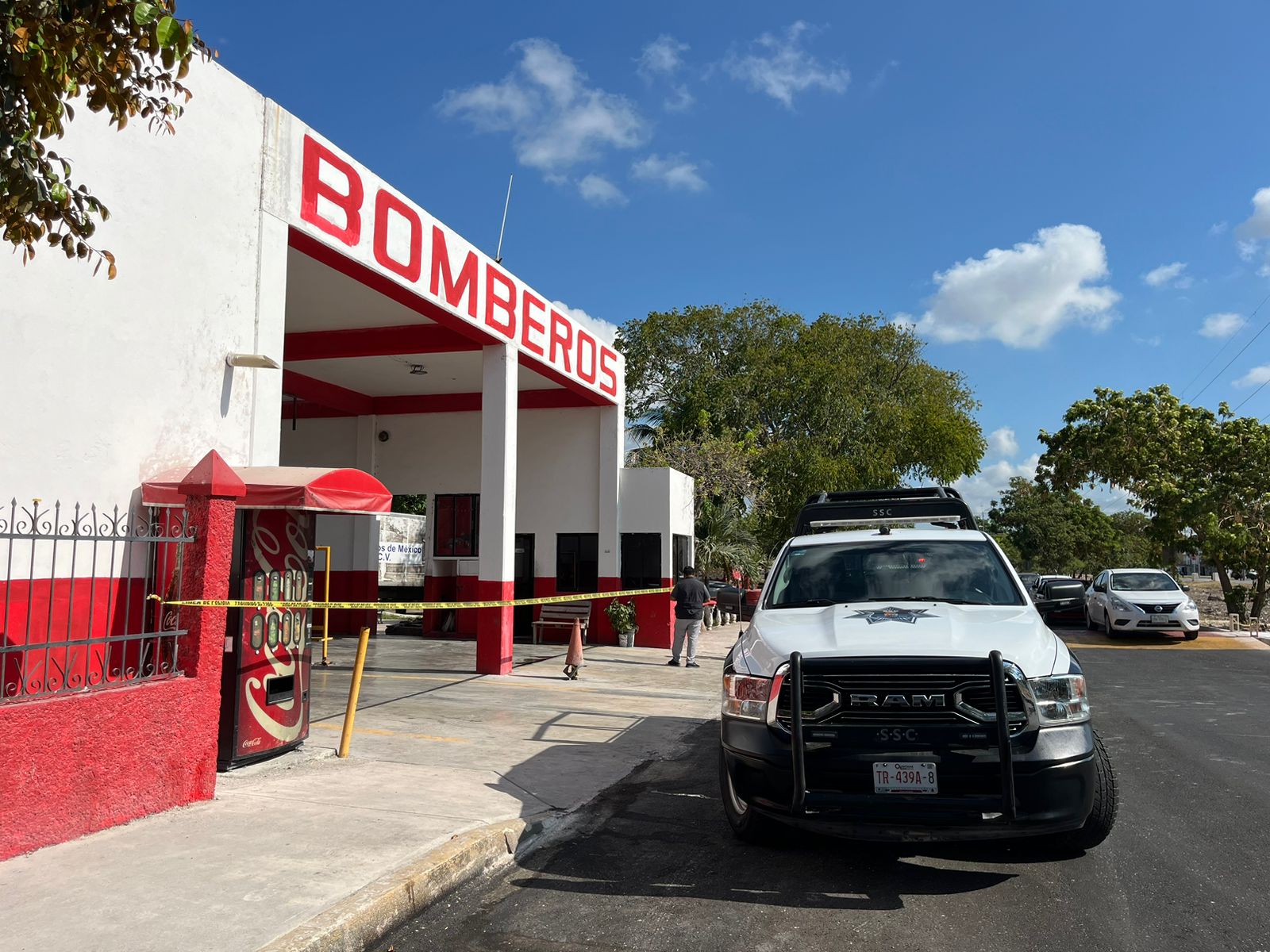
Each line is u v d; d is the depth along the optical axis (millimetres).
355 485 7340
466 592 19688
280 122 8773
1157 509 26078
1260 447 24828
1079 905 4598
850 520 8406
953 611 5715
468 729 9297
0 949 3773
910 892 4809
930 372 39688
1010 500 71375
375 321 14086
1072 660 5043
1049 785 4598
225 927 4016
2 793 4871
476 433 19469
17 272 6047
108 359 6684
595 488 18578
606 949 4133
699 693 12305
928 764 4605
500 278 13773
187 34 3893
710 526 26141
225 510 6328
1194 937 4203
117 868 4742
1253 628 23672
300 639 7871
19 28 3643
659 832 5992
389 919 4367
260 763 7359
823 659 4820
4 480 5926
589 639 18516
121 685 5688
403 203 11148
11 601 5910
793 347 37688
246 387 8070
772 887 4910
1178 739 9266
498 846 5453
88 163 6590
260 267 8375
